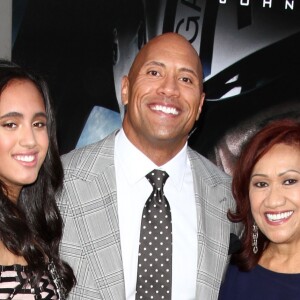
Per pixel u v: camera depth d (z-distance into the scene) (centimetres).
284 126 214
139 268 228
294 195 208
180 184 241
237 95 350
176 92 235
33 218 214
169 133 234
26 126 196
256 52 350
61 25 339
